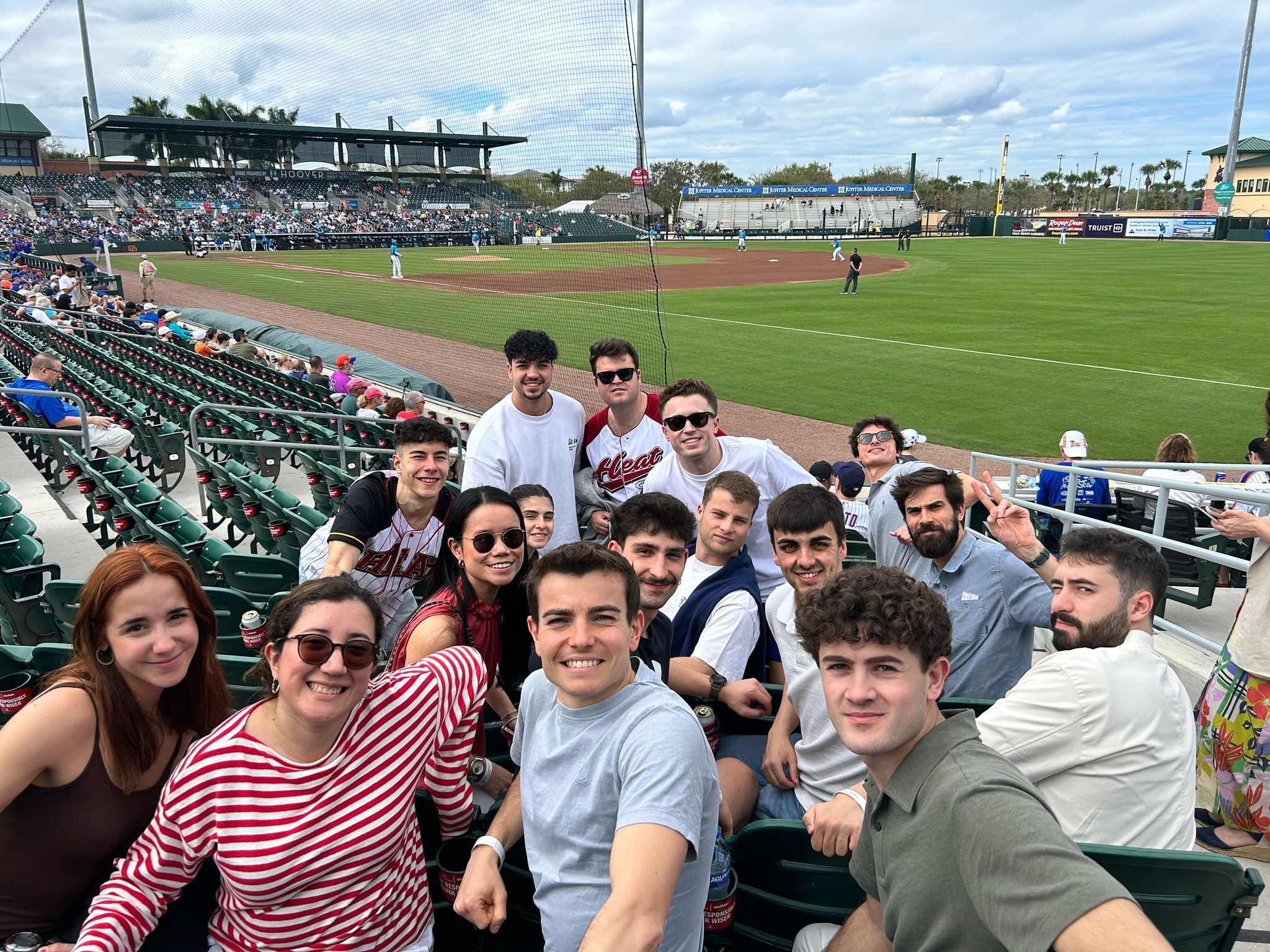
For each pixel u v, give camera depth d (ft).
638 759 5.72
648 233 31.04
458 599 9.20
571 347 62.80
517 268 124.57
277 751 6.28
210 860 6.97
